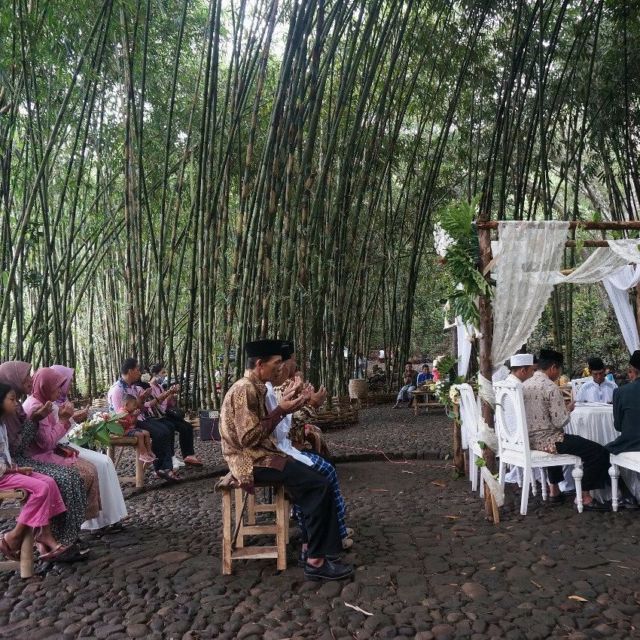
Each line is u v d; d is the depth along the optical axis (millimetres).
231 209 11078
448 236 4727
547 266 4387
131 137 7637
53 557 3418
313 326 8039
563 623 2551
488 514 4191
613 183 9953
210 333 8188
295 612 2725
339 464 6488
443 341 17859
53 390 3818
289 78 6285
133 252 7766
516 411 4270
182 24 7297
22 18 5082
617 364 12922
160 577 3186
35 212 7750
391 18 7863
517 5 8148
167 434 5527
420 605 2768
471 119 10531
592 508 4375
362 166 9844
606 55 8734
